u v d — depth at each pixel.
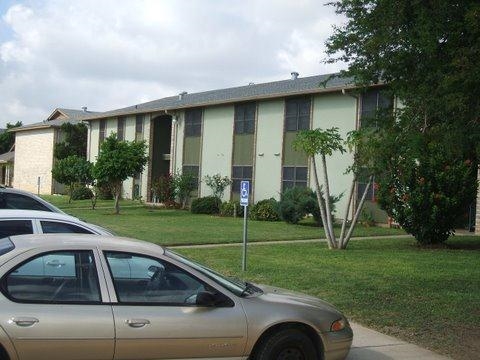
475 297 9.84
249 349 5.35
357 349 7.17
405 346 7.33
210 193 36.69
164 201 38.56
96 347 4.91
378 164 14.83
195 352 5.20
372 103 27.16
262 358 5.41
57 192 57.09
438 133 8.90
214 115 36.94
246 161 34.41
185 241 18.89
